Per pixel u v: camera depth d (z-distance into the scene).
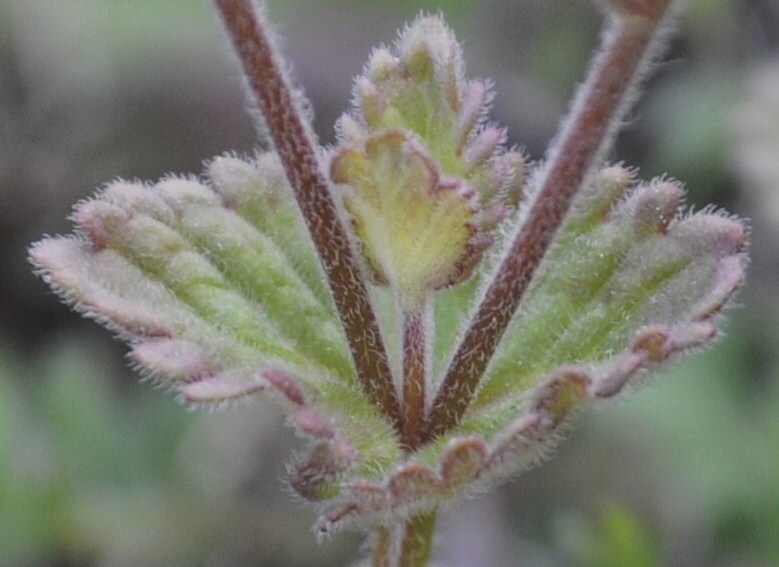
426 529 0.07
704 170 0.14
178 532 0.12
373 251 0.07
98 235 0.07
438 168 0.06
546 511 0.12
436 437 0.07
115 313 0.07
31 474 0.12
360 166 0.06
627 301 0.07
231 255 0.07
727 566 0.11
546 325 0.07
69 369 0.12
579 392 0.06
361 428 0.07
